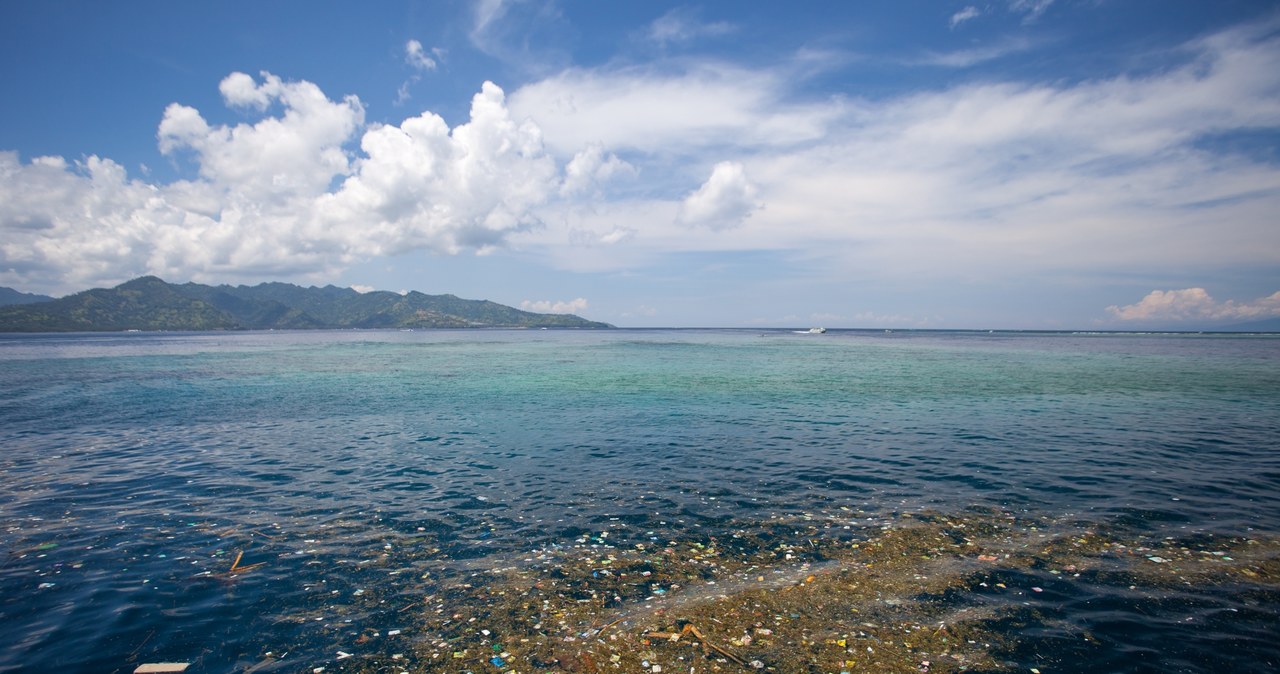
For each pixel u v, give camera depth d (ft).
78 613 31.07
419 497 53.26
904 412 102.99
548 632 29.45
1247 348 385.29
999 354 306.96
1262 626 29.43
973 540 41.98
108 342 510.58
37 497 52.80
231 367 218.59
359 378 174.29
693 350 360.89
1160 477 59.16
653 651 27.66
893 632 29.25
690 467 64.28
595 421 94.63
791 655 27.27
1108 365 217.77
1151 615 30.63
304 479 59.57
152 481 58.49
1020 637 28.55
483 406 112.37
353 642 28.48
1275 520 45.93
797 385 149.18
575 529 44.70
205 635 28.99
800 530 44.32
